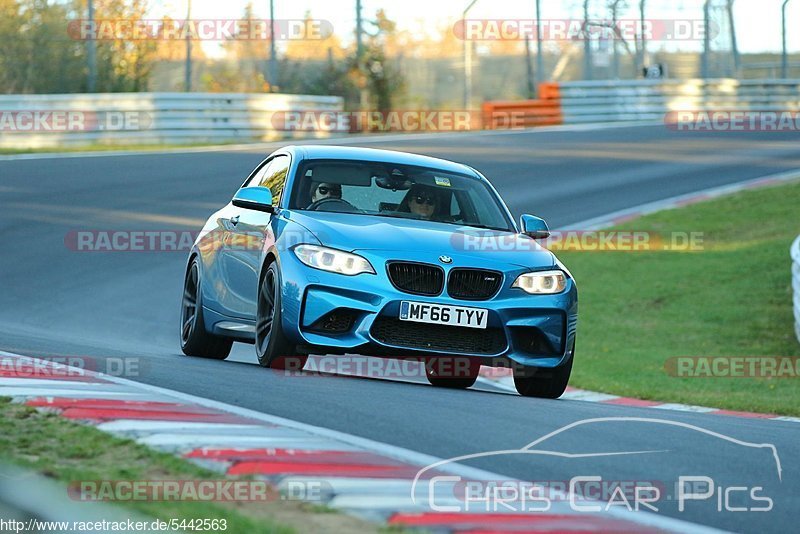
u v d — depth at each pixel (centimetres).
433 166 2869
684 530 1243
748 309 5122
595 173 8281
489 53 13088
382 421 1819
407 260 2402
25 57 10875
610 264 5950
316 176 2717
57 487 1212
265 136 9831
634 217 6869
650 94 11925
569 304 2522
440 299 2391
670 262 5953
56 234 5706
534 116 11512
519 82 13075
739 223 6694
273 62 10844
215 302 2862
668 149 9556
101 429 1578
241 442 1527
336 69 12294
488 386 3531
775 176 8206
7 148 8681
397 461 1477
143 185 7125
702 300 5309
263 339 2538
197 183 7231
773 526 1322
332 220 2541
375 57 12406
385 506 1229
